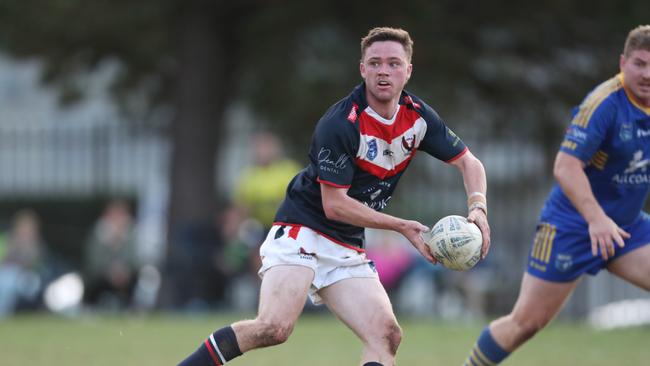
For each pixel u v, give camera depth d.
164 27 69.19
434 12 63.31
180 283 60.25
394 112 20.41
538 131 74.25
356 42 65.69
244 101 72.81
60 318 51.62
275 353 35.06
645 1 65.31
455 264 20.47
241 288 63.50
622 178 24.42
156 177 88.69
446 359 33.47
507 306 64.56
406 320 54.72
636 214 24.86
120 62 72.94
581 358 34.00
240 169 89.81
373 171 20.62
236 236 56.38
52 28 68.12
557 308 24.94
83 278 58.75
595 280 72.62
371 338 20.75
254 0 65.31
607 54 69.19
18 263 57.53
